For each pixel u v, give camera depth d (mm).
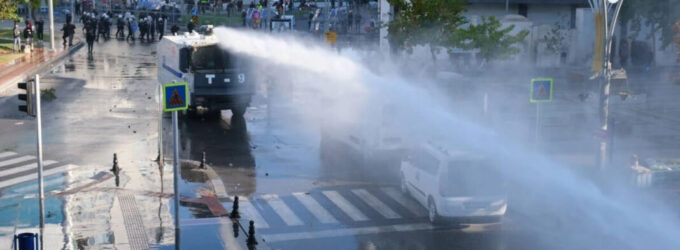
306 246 26578
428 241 27297
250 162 38875
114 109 52062
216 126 48281
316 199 32438
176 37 52219
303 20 99250
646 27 84938
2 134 43531
